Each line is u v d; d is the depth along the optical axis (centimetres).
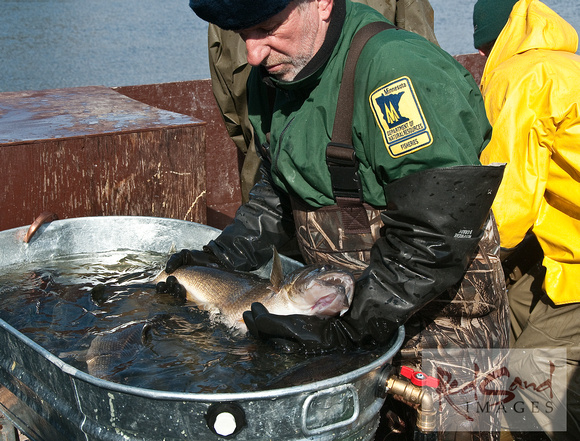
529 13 325
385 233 234
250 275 294
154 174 375
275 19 217
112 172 362
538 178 299
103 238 342
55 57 1997
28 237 320
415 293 213
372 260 226
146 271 328
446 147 205
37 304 290
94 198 360
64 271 327
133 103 451
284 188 264
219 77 454
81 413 201
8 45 2184
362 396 201
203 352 241
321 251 254
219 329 265
